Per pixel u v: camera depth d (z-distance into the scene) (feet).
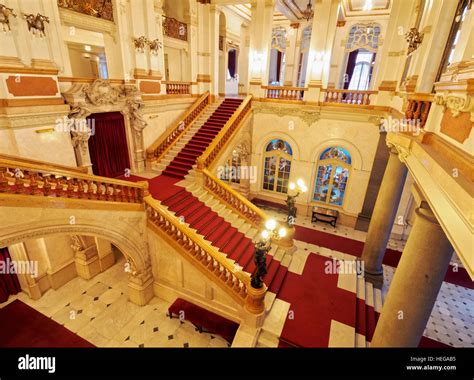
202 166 31.17
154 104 34.68
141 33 31.48
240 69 60.80
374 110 33.09
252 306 20.62
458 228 6.89
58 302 25.14
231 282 22.03
